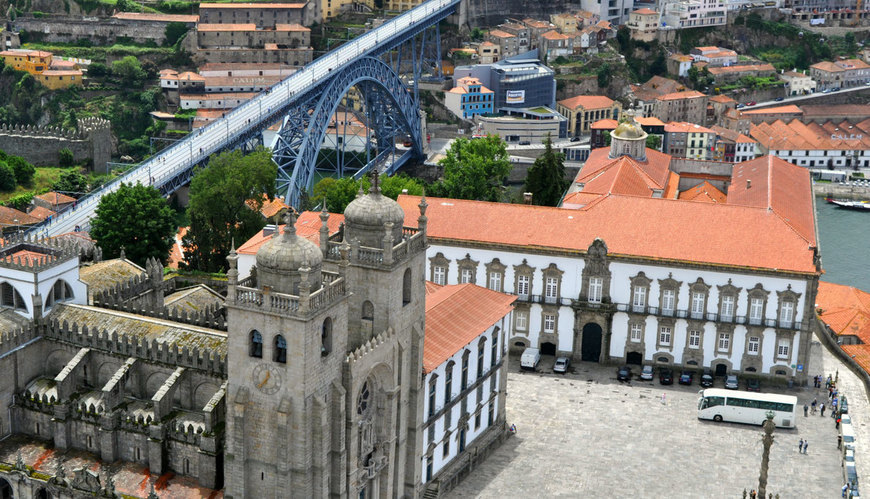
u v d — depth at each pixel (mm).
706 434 176750
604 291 199125
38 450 144750
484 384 166375
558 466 164875
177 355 144250
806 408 186000
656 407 185875
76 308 153000
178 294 180375
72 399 146000
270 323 123125
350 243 136750
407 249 139625
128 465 141500
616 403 186625
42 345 151750
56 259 153875
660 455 169250
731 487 160500
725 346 196500
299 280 122750
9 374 146875
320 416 126000
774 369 195625
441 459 156750
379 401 140750
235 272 123625
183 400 144750
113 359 148375
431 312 160250
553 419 179875
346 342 131000
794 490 160250
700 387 194500
